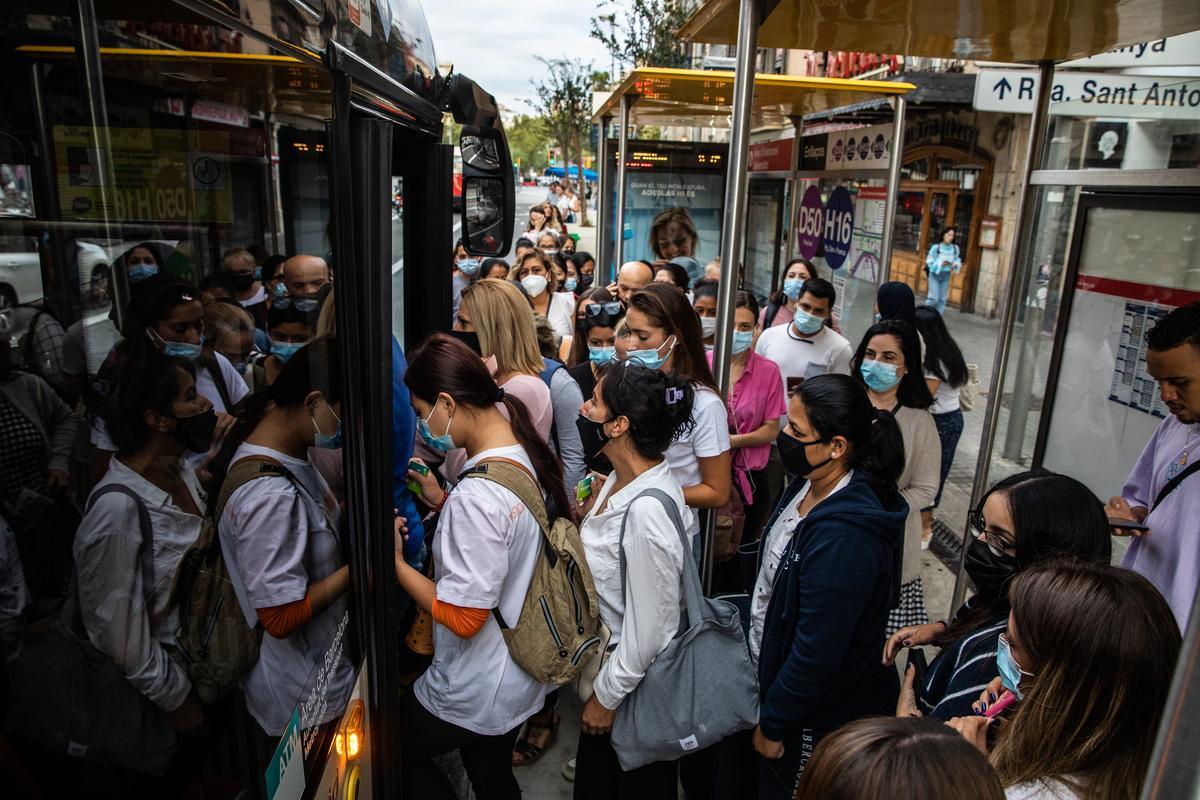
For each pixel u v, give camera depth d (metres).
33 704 0.83
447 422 2.19
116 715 0.94
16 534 0.82
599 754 2.55
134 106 0.99
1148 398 3.38
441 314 3.39
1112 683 1.26
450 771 3.25
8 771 0.81
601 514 2.37
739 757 2.50
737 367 3.71
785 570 2.19
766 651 2.26
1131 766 1.25
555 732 3.38
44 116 0.87
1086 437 3.72
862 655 2.15
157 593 1.02
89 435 0.91
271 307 1.34
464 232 3.75
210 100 1.14
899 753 1.00
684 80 5.34
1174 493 2.29
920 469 3.23
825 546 2.05
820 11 2.63
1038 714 1.32
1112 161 5.88
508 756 2.37
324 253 1.60
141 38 0.99
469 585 1.99
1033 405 7.43
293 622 1.41
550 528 2.22
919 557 3.21
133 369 0.99
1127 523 2.40
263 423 1.32
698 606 2.25
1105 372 3.60
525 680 2.21
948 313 14.30
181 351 1.08
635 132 12.68
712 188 9.56
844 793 1.01
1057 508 1.78
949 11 2.54
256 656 1.27
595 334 3.85
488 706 2.18
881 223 6.44
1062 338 3.80
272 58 1.33
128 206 0.98
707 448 2.75
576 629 2.18
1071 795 1.27
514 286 3.23
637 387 2.20
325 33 1.57
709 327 4.54
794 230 8.16
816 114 7.54
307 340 1.50
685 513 2.32
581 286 7.77
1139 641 1.25
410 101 2.45
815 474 2.20
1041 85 3.19
